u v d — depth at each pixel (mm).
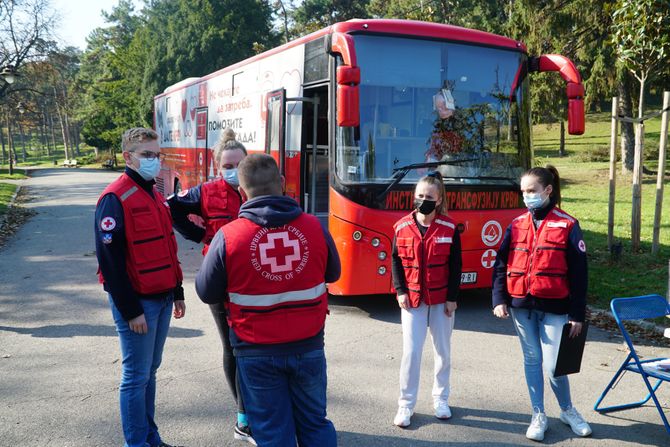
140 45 42375
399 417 4211
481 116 7113
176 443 3955
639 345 5953
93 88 66562
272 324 2729
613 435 4078
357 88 5891
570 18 19078
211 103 11461
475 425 4242
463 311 7363
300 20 52469
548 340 3951
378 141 6699
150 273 3414
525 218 4027
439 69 6992
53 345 6031
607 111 55500
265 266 2703
